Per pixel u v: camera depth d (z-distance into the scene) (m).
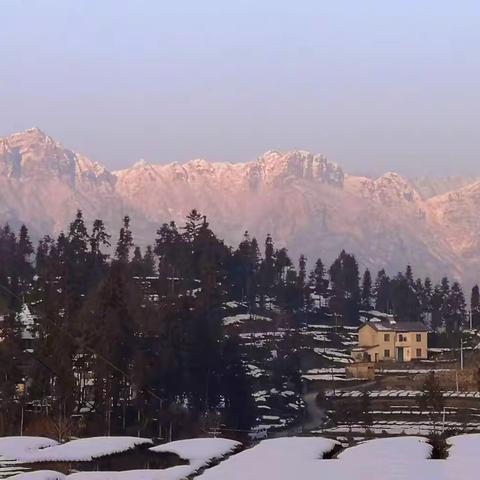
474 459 46.06
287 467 44.38
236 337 162.25
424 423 139.62
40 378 114.62
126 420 122.19
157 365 130.50
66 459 52.28
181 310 152.38
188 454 53.53
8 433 101.25
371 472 42.03
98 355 115.50
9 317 131.12
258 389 172.12
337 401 164.12
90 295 171.00
